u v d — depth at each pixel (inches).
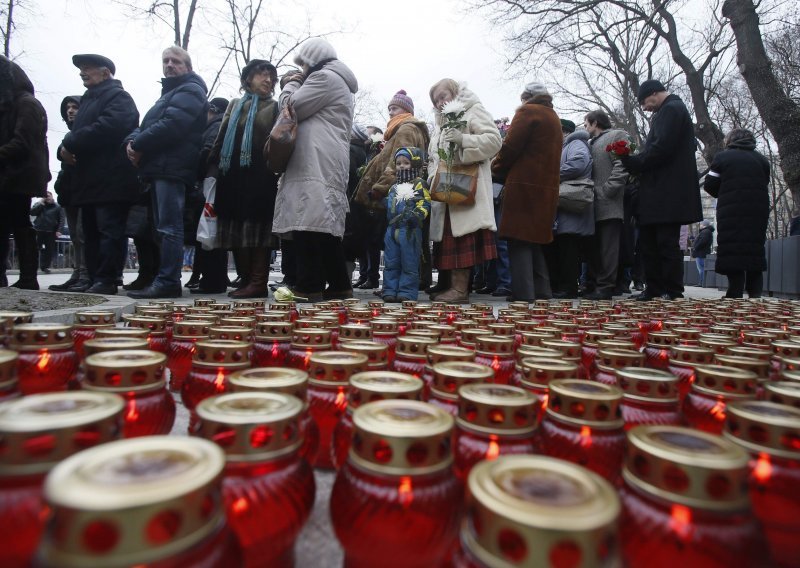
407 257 210.1
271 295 248.1
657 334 83.3
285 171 201.5
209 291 271.3
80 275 282.4
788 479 33.4
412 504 29.3
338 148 202.5
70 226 280.7
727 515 26.2
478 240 215.3
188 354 72.7
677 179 227.9
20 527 25.0
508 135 217.9
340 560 37.2
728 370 52.4
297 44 553.0
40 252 554.3
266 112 217.9
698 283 742.5
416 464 30.0
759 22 476.7
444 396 46.8
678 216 228.1
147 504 19.1
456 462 37.1
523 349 66.9
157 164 202.7
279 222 202.4
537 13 693.9
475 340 78.7
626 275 371.9
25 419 26.7
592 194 253.0
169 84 210.5
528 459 25.6
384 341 85.4
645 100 244.8
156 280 212.4
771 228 1227.9
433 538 29.7
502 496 21.8
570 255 267.0
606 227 259.6
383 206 239.0
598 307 156.6
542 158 217.2
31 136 212.2
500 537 21.1
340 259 226.2
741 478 26.8
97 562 18.7
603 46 749.3
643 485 28.1
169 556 19.6
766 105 456.1
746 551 26.0
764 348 81.4
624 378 48.8
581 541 19.7
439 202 216.2
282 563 32.9
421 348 67.4
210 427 31.1
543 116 216.8
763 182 259.6
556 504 21.2
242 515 30.0
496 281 326.3
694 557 25.8
